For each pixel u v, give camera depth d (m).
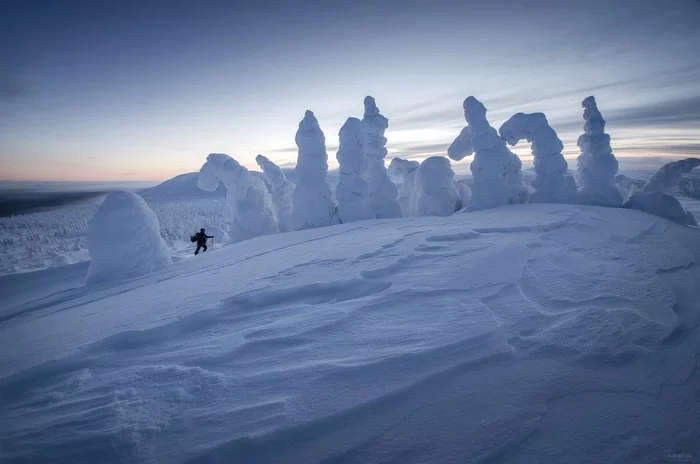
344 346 3.69
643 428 2.40
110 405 3.20
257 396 3.06
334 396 2.92
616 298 4.43
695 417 2.46
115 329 5.09
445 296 4.71
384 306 4.57
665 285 4.82
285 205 19.67
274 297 5.54
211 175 18.42
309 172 16.70
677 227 9.49
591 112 14.91
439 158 18.17
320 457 2.40
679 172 14.54
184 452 2.53
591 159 14.95
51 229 78.94
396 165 20.83
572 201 15.21
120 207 11.42
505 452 2.31
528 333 3.65
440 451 2.36
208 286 6.89
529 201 15.91
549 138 15.38
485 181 15.84
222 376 3.43
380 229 11.66
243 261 9.50
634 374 2.95
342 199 16.64
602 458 2.20
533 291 4.82
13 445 2.83
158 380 3.54
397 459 2.33
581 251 6.80
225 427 2.72
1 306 11.24
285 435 2.58
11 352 4.89
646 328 3.62
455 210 18.06
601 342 3.38
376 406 2.79
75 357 4.37
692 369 2.98
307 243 10.78
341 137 16.59
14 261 31.31
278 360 3.61
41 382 4.06
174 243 38.00
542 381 2.91
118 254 11.32
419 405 2.78
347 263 6.66
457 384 2.96
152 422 2.89
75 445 2.73
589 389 2.80
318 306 5.02
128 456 2.56
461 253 6.65
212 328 4.85
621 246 7.16
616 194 14.55
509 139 15.89
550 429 2.45
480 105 16.08
